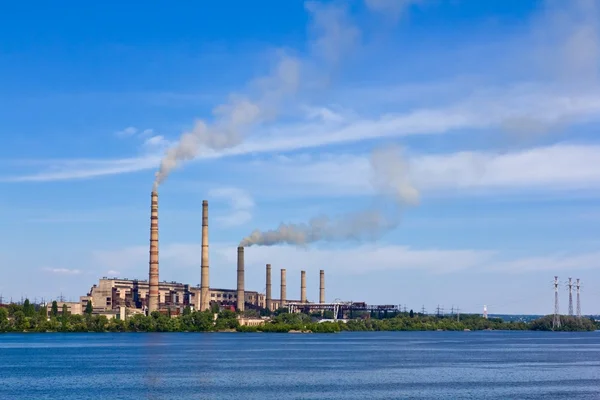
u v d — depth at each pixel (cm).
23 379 19688
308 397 16162
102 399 15938
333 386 17962
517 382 18938
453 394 16650
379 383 18638
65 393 16850
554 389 17525
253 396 16312
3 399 16050
